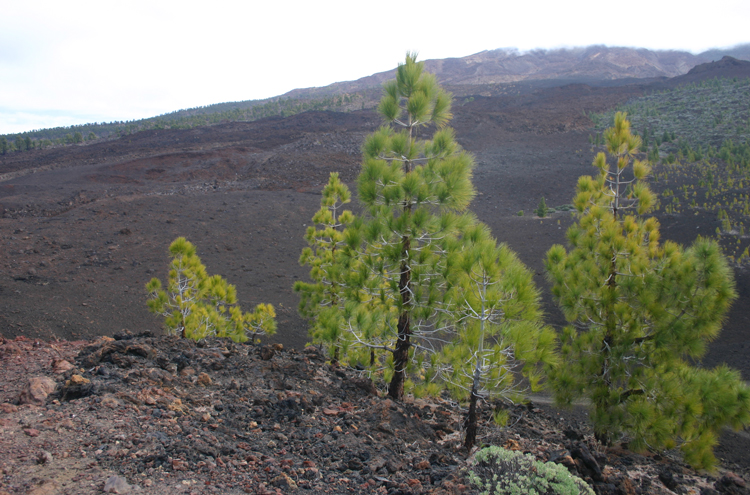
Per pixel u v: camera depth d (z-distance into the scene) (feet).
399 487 13.78
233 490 12.10
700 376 23.47
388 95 23.85
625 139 28.48
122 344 22.25
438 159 23.43
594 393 26.58
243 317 40.45
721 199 106.73
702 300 23.31
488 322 20.57
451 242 22.07
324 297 38.19
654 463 26.71
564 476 13.21
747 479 27.17
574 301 27.84
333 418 19.45
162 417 15.90
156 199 115.44
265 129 248.52
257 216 110.32
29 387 16.14
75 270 72.23
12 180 140.36
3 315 50.70
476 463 14.39
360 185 22.77
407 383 26.84
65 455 12.37
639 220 28.14
